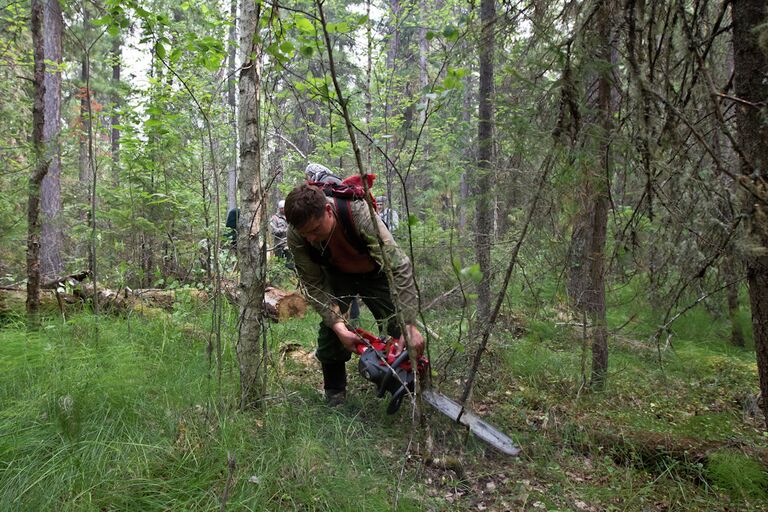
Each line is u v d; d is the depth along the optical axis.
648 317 3.51
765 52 1.93
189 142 4.24
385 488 2.36
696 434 3.16
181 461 2.28
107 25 3.24
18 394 2.78
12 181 4.36
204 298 4.52
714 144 2.40
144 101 4.61
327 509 2.13
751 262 2.16
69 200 7.65
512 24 2.66
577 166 2.38
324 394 3.33
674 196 2.51
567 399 3.64
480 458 2.76
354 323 3.61
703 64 2.18
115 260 5.33
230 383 3.04
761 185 1.95
